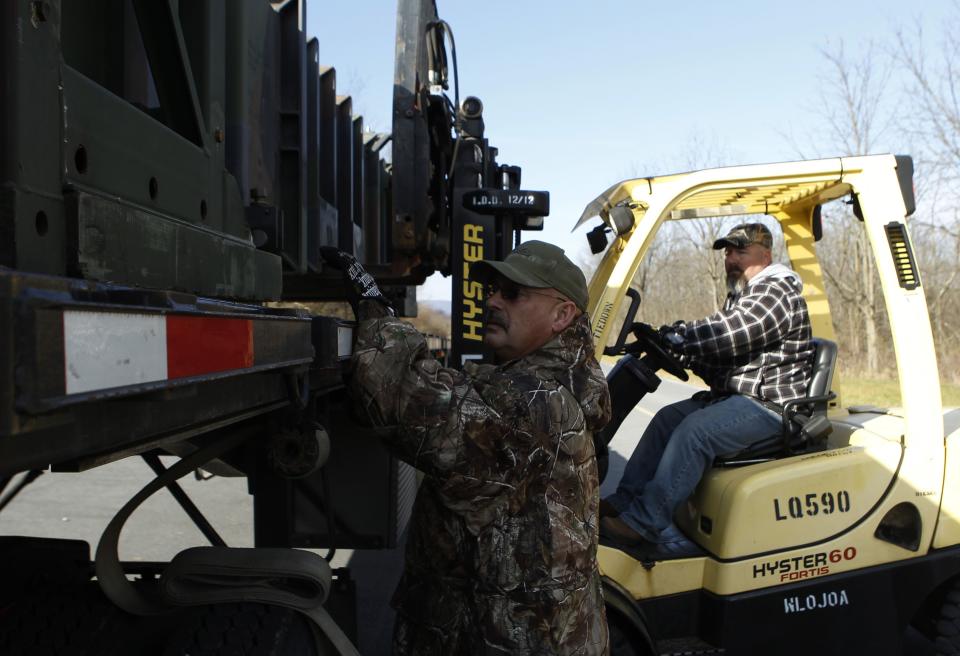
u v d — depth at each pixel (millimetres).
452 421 1469
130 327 807
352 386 1538
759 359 3055
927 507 2818
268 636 1529
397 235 4047
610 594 2523
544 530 1527
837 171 2887
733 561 2658
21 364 649
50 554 1841
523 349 1743
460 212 3791
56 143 1084
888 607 2777
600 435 2873
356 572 4652
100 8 1566
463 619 1574
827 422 2961
